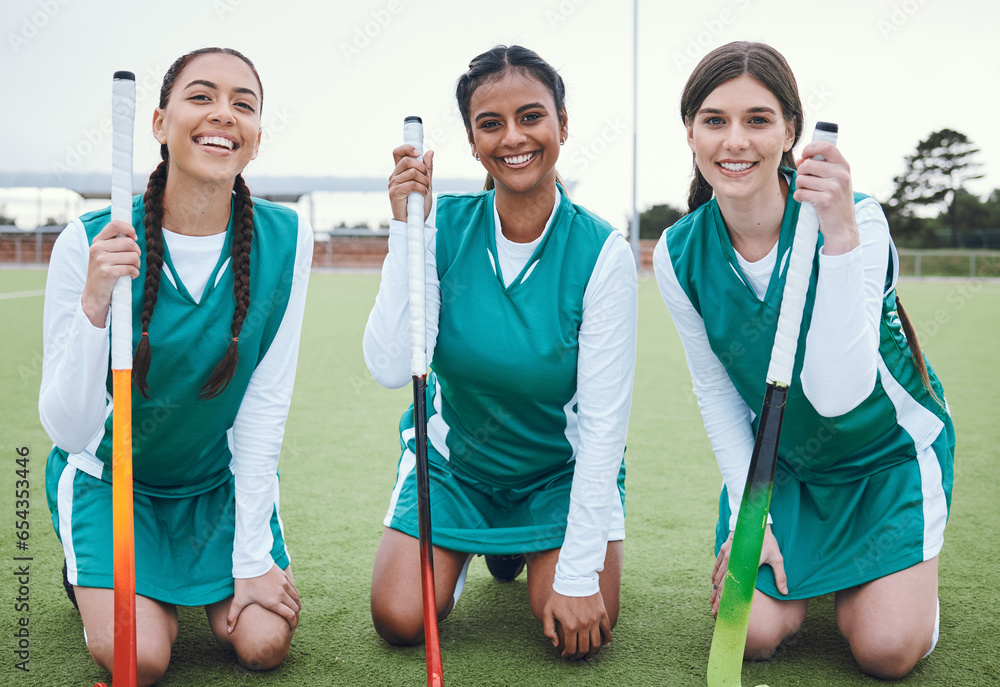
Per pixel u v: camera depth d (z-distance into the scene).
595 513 2.03
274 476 2.17
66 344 1.82
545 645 2.20
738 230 2.06
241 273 2.02
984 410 4.98
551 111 1.98
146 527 2.10
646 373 6.48
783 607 2.10
